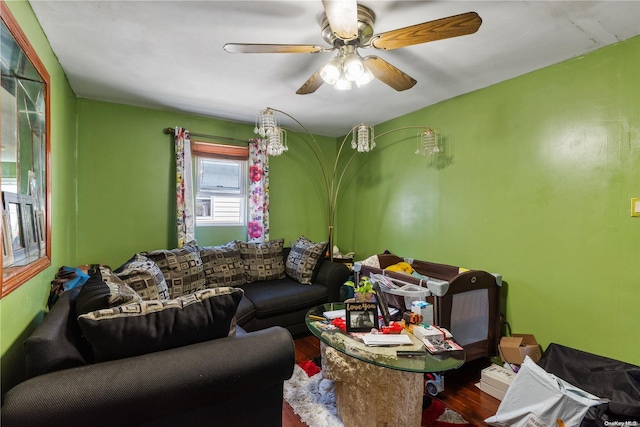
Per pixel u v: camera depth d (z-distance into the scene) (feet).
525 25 5.70
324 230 14.19
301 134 13.52
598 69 6.51
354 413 5.55
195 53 6.73
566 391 5.10
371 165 12.53
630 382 5.42
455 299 7.39
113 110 9.78
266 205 12.17
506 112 8.11
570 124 6.93
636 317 6.03
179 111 10.72
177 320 3.97
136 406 3.32
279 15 5.39
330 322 6.33
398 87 6.66
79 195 9.29
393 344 5.27
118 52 6.66
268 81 8.21
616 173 6.27
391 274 8.63
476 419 6.05
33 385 3.07
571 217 6.93
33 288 4.91
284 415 6.10
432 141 9.02
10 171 3.90
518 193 7.88
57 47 6.40
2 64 3.65
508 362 7.27
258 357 4.09
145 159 10.32
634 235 6.05
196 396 3.65
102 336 3.54
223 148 11.57
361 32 5.29
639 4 5.07
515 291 7.97
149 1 5.00
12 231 3.96
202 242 11.43
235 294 4.38
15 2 4.40
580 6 5.15
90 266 8.45
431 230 10.11
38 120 5.13
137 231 10.23
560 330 7.13
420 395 5.52
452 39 6.16
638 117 5.98
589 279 6.66
